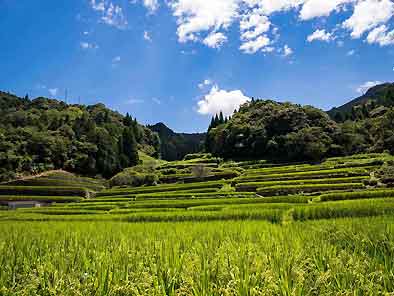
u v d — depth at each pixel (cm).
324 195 4469
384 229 1490
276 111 11875
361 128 10725
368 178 5975
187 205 4688
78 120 14012
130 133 13775
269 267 798
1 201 7788
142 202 5422
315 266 823
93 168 11894
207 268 762
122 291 696
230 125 12800
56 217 3928
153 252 1103
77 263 985
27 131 12025
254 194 5928
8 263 982
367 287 634
